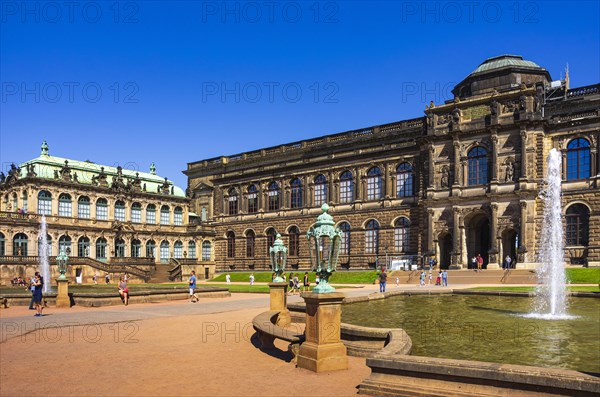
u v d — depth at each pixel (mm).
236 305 39344
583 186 68000
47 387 14305
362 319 27938
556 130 70688
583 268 61875
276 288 27281
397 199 83562
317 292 16438
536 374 11977
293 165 96125
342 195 90812
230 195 108500
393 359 13734
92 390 14016
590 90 72312
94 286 69625
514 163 71312
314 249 17109
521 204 69500
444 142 77625
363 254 86375
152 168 115188
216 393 13766
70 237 91625
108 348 20234
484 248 81312
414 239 81000
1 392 13828
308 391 13953
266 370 16391
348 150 90500
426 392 12906
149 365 17094
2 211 89688
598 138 67375
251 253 102562
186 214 111375
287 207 97562
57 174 91938
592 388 11297
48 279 80250
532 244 68812
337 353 16406
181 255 107938
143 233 102250
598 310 31922
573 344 20500
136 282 90938
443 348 19766
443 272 61781
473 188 74375
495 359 17922
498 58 84625
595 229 66250
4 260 79062
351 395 13609
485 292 41438
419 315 29609
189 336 23219
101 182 98438
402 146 83062
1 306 39469
